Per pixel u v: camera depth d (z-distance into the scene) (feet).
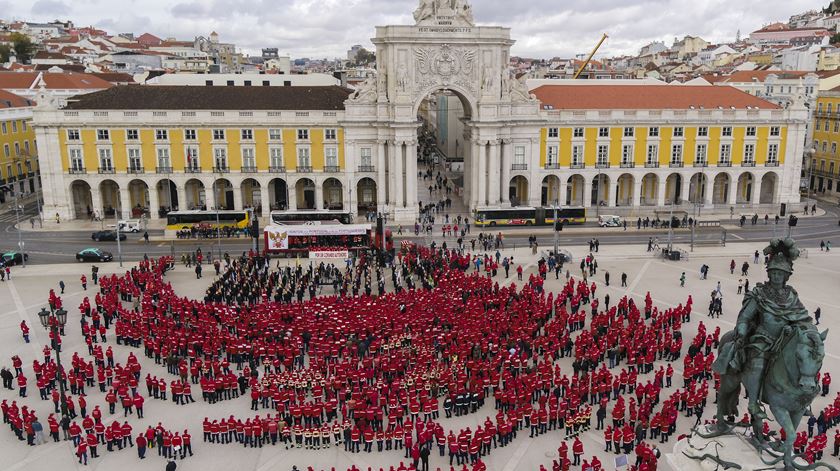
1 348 128.06
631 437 89.51
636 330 124.26
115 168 247.50
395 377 110.52
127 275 167.63
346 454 92.17
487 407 105.19
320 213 227.81
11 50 533.55
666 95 270.26
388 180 255.91
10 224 246.68
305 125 248.73
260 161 251.19
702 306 152.05
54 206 248.52
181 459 90.58
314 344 117.19
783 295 57.82
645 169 262.47
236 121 246.68
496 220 241.55
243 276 162.40
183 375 111.04
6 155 294.25
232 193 266.16
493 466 88.79
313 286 156.46
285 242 197.57
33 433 94.02
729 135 262.67
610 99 265.95
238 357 117.91
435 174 357.82
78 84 346.54
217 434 94.63
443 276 159.12
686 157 263.29
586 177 262.06
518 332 122.52
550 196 274.77
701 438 64.03
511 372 111.55
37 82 337.93
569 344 123.03
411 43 239.30
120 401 106.73
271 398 105.40
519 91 251.80
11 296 160.35
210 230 227.61
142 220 245.04
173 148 247.50
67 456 91.50
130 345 128.06
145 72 433.89
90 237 225.35
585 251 205.87
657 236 225.97
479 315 131.03
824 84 340.80
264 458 91.09
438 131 448.65
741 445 61.16
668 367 110.32
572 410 96.43
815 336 54.80
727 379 62.18
